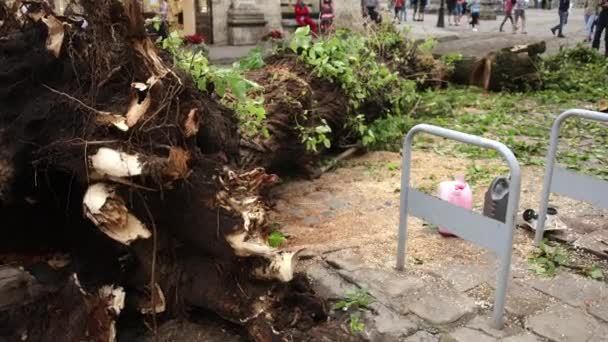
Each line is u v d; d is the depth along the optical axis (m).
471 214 3.02
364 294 3.22
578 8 39.75
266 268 2.74
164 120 2.60
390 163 5.72
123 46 2.74
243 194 2.74
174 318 2.97
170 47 3.74
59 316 2.76
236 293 2.79
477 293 3.30
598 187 3.71
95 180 2.55
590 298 3.27
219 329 2.92
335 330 2.89
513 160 2.76
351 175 5.41
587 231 4.16
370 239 3.96
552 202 4.71
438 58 9.97
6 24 3.12
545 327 2.97
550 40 18.22
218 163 2.79
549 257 3.74
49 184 2.88
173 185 2.60
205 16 14.62
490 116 7.53
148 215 2.67
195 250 2.88
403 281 3.39
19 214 3.07
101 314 2.61
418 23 23.81
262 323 2.72
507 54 9.31
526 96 9.07
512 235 2.82
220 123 3.05
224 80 3.61
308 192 4.99
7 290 3.16
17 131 2.77
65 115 2.71
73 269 2.96
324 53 5.50
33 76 2.88
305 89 4.88
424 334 2.89
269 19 15.35
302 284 3.14
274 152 4.64
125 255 2.85
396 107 6.73
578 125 7.26
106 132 2.54
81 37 2.88
